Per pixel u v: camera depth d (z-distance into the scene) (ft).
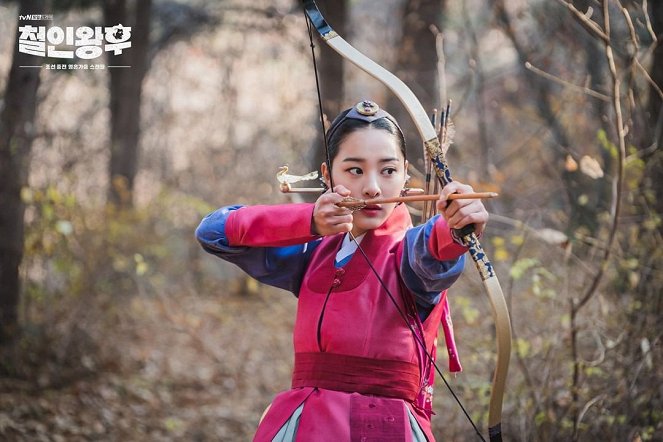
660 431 15.10
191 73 62.75
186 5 51.96
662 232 17.03
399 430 9.08
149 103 59.62
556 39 30.40
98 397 25.25
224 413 25.77
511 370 16.96
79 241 28.12
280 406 9.53
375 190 9.32
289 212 9.25
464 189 8.43
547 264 17.83
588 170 14.43
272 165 54.34
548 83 32.14
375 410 9.12
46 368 25.81
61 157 29.84
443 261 8.95
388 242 9.68
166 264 42.52
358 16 60.39
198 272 48.06
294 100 57.77
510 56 52.70
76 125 41.01
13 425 21.56
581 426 14.78
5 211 25.04
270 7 48.21
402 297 9.45
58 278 28.04
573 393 14.99
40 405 23.38
